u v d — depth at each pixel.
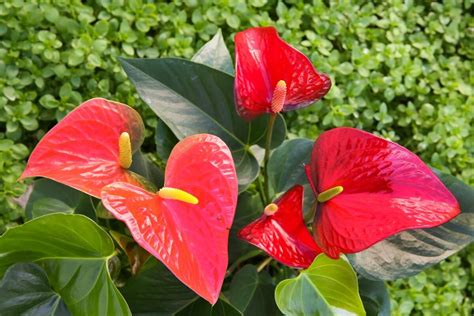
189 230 0.68
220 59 0.89
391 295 1.03
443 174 0.82
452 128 1.10
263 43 0.76
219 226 0.69
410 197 0.72
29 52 0.99
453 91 1.14
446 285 1.05
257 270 0.85
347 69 1.08
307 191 0.86
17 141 1.00
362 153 0.73
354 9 1.13
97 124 0.74
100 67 1.02
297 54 0.76
